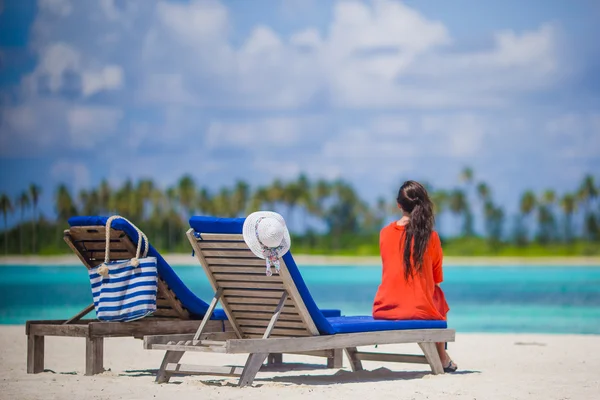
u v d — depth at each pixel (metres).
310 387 7.76
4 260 138.38
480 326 22.48
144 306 8.55
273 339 7.66
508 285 59.09
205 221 7.83
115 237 8.79
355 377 8.77
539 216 143.12
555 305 34.91
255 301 8.09
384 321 8.48
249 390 7.46
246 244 7.56
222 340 8.65
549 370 9.76
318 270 103.50
